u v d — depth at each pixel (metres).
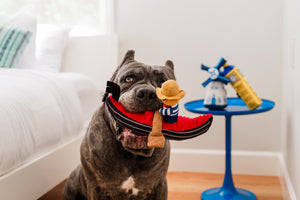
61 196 1.98
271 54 2.38
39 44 2.46
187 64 2.49
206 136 2.51
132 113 1.04
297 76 1.57
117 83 1.19
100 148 1.20
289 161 1.87
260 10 2.37
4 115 1.32
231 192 1.93
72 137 1.84
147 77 1.15
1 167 1.25
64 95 1.81
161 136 0.99
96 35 2.61
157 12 2.51
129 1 2.54
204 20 2.45
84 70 2.57
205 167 2.49
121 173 1.21
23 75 1.74
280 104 2.38
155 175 1.26
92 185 1.29
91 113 2.21
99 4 2.75
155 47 2.53
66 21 2.80
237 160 2.45
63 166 1.70
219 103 1.87
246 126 2.45
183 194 2.06
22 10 2.50
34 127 1.48
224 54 2.44
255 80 2.41
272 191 2.09
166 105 1.00
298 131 1.51
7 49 1.99
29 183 1.40
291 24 1.83
